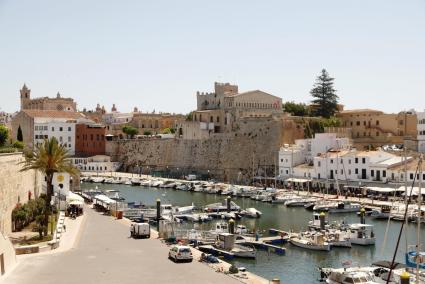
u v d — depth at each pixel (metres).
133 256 69.25
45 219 79.81
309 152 194.75
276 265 78.56
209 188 185.00
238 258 82.38
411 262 69.75
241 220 122.69
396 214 116.25
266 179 195.62
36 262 64.38
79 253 70.38
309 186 174.00
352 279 62.56
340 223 109.81
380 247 90.31
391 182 152.88
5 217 74.94
